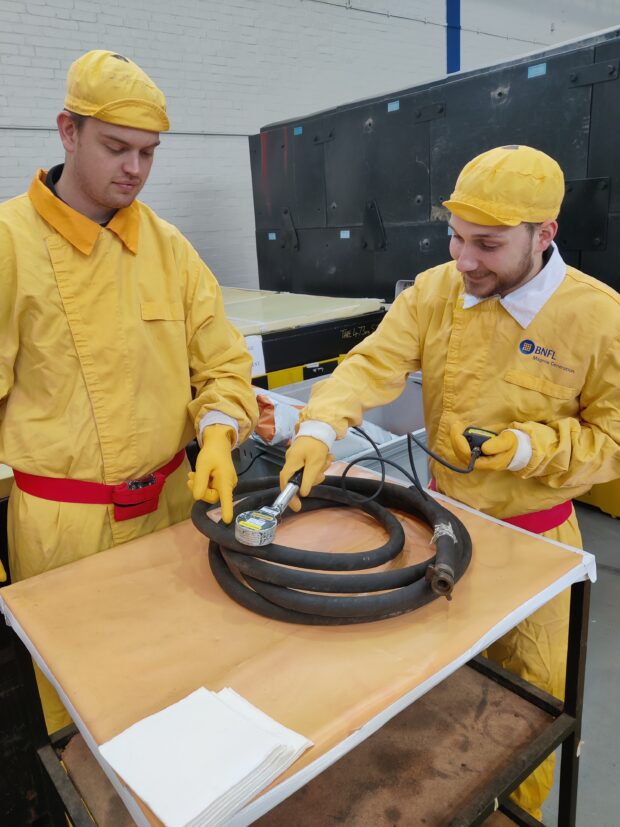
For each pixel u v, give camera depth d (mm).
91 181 1005
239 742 609
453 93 2402
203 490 1007
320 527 1056
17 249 1026
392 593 802
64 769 949
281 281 3553
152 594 909
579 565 924
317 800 962
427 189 2617
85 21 3541
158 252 1174
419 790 964
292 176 3248
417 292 1233
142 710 687
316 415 1090
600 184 2094
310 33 4512
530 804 1282
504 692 1141
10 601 902
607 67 1971
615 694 1821
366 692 696
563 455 1031
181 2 3865
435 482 1341
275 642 792
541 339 1067
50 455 1119
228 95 4223
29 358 1092
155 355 1172
